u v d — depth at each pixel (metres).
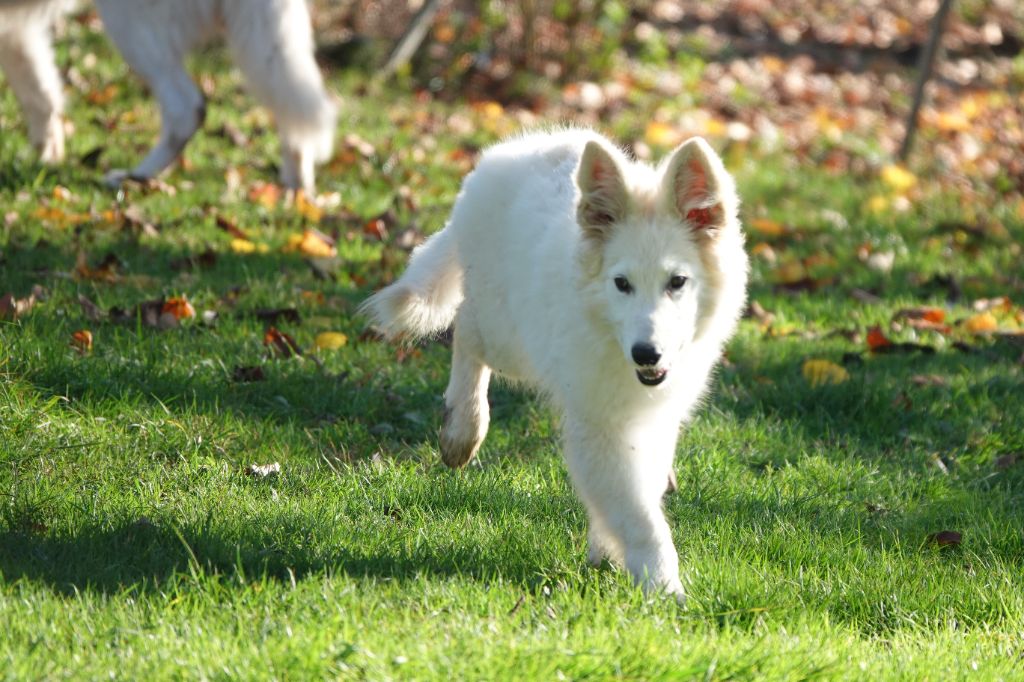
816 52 30.23
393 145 18.95
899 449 10.83
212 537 7.73
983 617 7.61
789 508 9.27
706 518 8.88
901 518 9.38
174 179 15.89
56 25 21.88
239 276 12.95
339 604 6.77
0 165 15.24
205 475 8.80
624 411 7.50
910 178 21.31
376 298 9.74
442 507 8.77
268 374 10.68
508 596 7.13
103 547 7.54
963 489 9.98
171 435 9.32
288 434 9.73
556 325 7.70
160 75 15.55
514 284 8.35
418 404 10.77
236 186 15.83
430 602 7.00
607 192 7.40
